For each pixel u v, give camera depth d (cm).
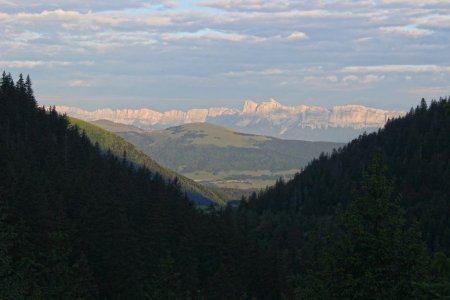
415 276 1928
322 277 2197
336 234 2222
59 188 8300
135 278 6550
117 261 6575
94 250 6606
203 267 8512
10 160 7994
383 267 1969
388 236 2009
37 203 5897
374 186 2102
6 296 2700
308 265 3042
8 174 6825
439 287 1414
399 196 2144
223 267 7438
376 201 2081
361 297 1961
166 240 8038
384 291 1930
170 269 5619
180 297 5831
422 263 1942
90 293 5594
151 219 8112
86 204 7412
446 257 1433
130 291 6488
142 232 8056
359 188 2161
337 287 2042
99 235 6712
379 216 2081
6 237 2925
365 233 2003
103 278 6525
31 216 5716
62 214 6384
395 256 1977
